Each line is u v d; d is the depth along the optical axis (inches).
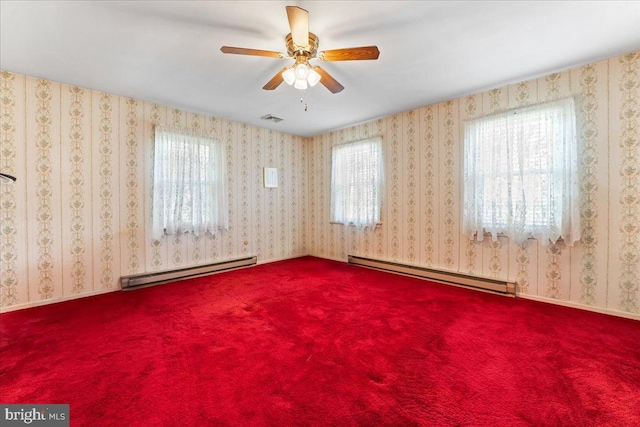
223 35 84.3
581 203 104.0
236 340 83.4
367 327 91.5
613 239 98.8
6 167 106.1
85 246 123.0
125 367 69.8
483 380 64.4
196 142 152.4
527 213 113.8
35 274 111.9
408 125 153.3
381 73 108.6
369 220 171.8
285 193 201.0
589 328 89.1
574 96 104.5
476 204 127.3
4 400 58.1
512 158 117.1
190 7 71.9
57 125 115.6
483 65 102.7
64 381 64.3
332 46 90.7
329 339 83.7
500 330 88.6
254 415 54.4
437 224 143.9
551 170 108.0
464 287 132.0
